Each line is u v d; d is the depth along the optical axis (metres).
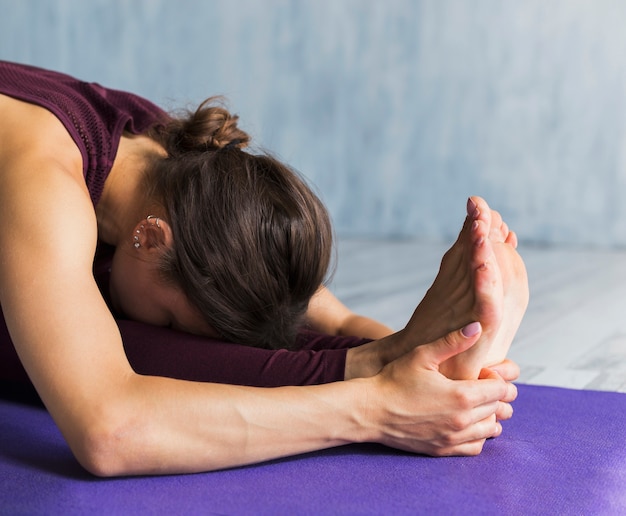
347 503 1.23
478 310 1.32
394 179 6.09
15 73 1.56
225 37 6.21
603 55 5.54
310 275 1.46
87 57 6.31
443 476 1.35
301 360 1.47
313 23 6.08
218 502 1.22
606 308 3.40
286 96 6.20
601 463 1.44
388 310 3.26
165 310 1.51
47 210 1.29
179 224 1.42
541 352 2.59
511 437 1.57
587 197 5.68
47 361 1.23
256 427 1.28
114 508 1.20
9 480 1.30
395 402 1.35
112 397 1.22
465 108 5.86
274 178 1.47
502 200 5.86
